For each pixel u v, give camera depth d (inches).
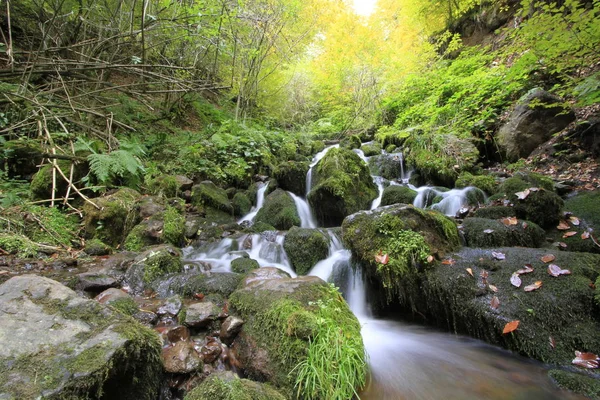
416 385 80.0
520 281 97.9
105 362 55.0
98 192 183.6
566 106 207.3
